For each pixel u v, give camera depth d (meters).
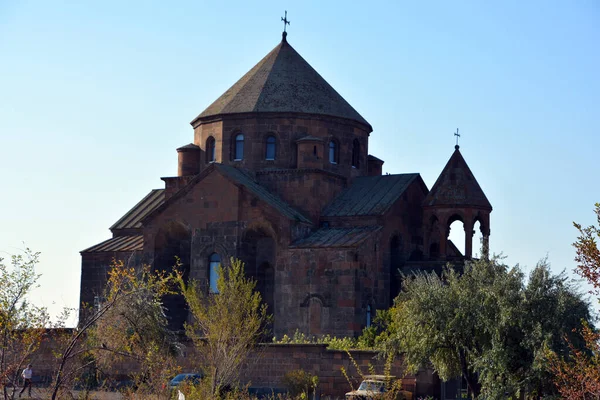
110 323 70.88
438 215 113.50
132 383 80.44
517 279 73.75
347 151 123.12
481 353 74.62
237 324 82.75
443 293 77.38
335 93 126.12
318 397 84.81
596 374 50.44
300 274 107.81
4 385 56.22
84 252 121.50
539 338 69.69
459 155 115.94
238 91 123.50
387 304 112.81
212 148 123.06
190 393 71.25
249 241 112.50
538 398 68.94
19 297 57.81
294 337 102.62
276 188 117.81
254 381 88.50
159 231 116.06
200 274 112.50
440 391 80.31
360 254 106.62
